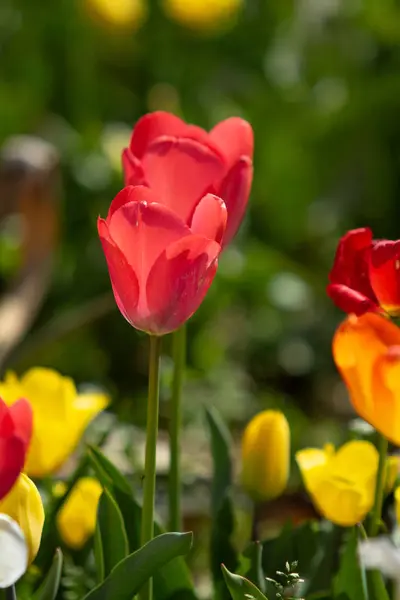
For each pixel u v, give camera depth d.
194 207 1.62
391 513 1.71
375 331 1.56
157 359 1.58
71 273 3.96
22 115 4.53
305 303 4.52
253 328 4.63
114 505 1.62
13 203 2.25
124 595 1.54
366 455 1.70
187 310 1.56
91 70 4.58
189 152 1.61
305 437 3.48
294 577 1.62
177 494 1.69
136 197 1.57
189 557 1.90
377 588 1.63
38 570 1.69
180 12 4.28
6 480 1.49
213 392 3.85
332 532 1.71
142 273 1.55
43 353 2.80
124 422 2.11
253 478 1.71
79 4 4.50
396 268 1.62
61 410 1.71
